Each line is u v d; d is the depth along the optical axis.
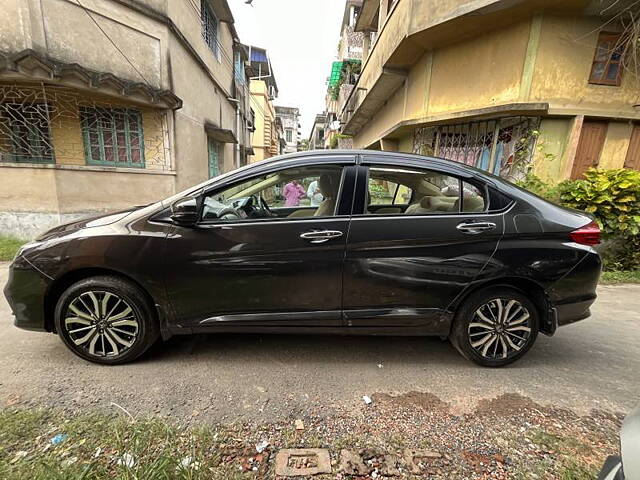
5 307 3.38
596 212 5.36
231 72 13.71
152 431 1.81
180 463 1.56
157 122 7.40
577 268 2.46
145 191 7.31
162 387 2.22
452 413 2.06
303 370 2.49
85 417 1.90
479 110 6.11
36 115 6.04
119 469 1.54
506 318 2.54
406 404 2.13
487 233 2.39
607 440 1.86
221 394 2.17
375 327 2.50
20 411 1.93
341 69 18.98
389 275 2.38
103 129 6.81
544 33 5.55
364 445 1.78
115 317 2.38
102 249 2.26
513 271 2.40
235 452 1.71
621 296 4.48
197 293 2.36
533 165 5.94
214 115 11.12
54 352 2.59
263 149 24.22
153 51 7.14
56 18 5.62
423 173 2.53
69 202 6.28
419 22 6.37
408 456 1.72
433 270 2.39
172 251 2.29
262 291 2.38
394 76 8.57
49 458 1.61
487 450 1.77
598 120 5.88
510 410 2.10
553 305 2.49
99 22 6.21
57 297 2.41
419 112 7.75
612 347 3.00
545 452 1.76
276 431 1.87
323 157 2.49
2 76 5.27
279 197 3.16
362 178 2.44
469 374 2.50
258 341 2.89
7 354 2.54
